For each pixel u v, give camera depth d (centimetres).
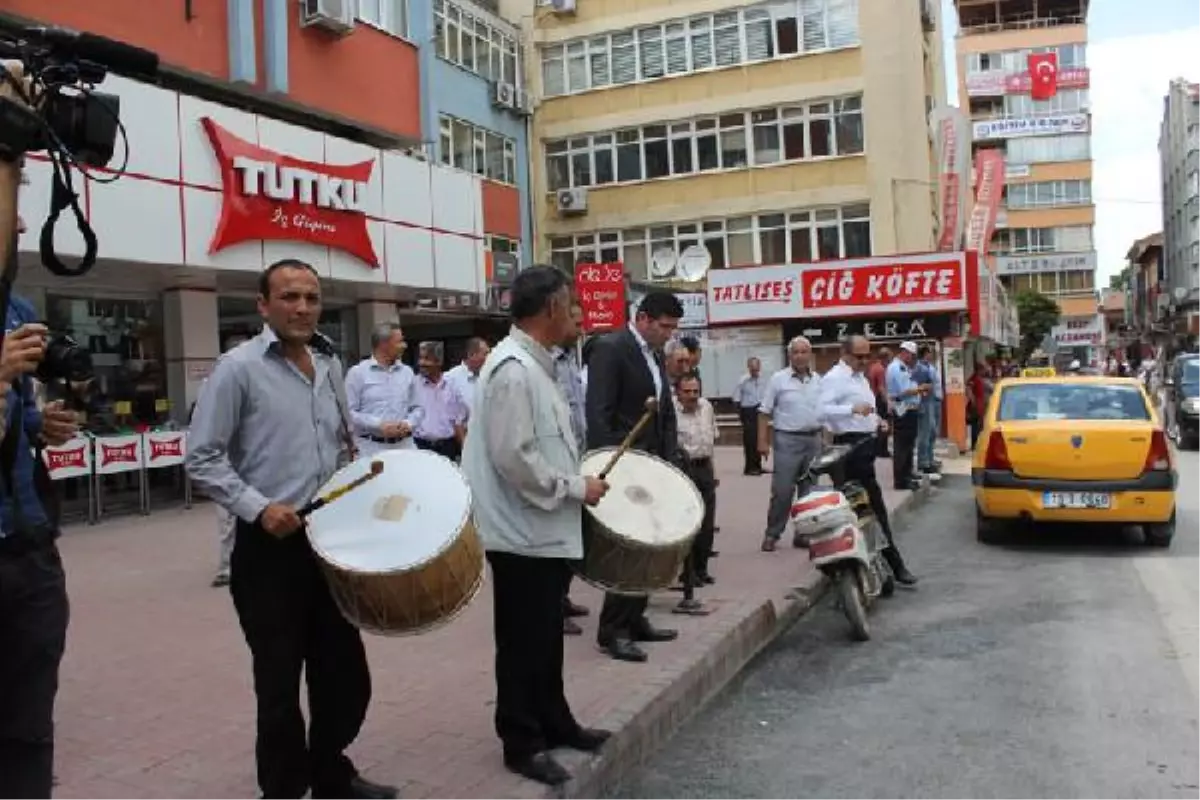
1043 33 7569
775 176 3000
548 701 435
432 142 1892
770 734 509
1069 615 727
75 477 1205
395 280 1623
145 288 1412
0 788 270
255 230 1352
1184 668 590
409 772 414
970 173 3281
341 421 384
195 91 1476
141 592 783
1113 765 451
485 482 411
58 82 279
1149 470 953
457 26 2761
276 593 351
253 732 463
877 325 2358
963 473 1695
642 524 444
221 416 346
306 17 1574
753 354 2452
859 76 2906
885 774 450
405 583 338
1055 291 7544
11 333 261
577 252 3238
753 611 682
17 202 264
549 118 3238
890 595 811
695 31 3081
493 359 409
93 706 503
